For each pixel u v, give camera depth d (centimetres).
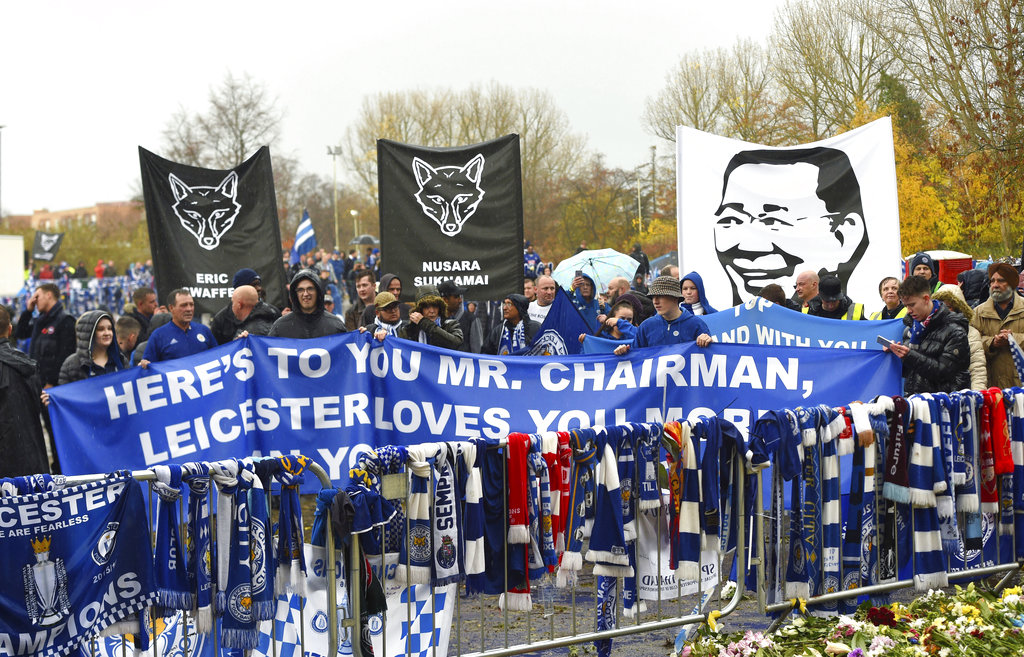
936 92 6081
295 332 1952
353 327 2762
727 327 1822
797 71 9325
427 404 1573
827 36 8975
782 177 2292
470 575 1182
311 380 1568
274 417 1559
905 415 1353
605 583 1269
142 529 1055
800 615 1323
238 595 1080
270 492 1106
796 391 1555
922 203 7700
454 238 2192
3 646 984
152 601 1060
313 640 1205
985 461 1434
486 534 1188
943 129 6234
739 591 1281
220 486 1077
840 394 1552
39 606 1002
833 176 2281
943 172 6269
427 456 1146
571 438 1198
